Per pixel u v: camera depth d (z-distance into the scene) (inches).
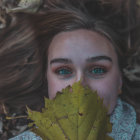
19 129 19.9
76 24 14.0
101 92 12.9
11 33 18.3
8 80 18.9
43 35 15.4
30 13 16.5
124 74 19.4
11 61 18.7
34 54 17.6
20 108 19.7
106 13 18.1
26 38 17.6
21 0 16.8
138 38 18.7
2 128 19.8
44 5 16.5
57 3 16.5
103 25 14.6
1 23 18.1
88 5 18.0
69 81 13.1
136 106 20.1
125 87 19.9
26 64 18.3
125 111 14.6
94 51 13.2
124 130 13.5
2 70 18.9
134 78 19.5
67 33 13.9
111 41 14.3
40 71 17.6
